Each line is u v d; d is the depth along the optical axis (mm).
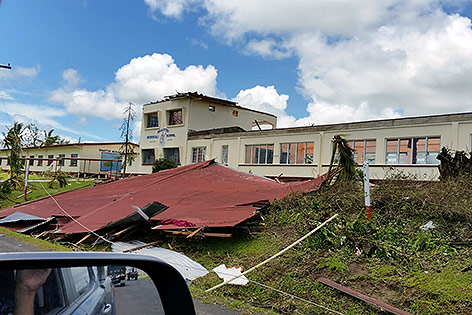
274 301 6117
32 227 12617
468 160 10820
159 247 9930
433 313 4973
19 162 23703
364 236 7324
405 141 18391
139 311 1996
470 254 6438
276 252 7863
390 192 9375
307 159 22156
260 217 10188
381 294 5664
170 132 31047
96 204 13547
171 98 30953
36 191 22734
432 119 17438
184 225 9695
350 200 9531
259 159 24797
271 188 12898
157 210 11188
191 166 17312
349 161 10758
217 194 12430
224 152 27078
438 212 8250
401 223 8250
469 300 5016
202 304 5758
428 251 6875
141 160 33500
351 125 20234
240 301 6148
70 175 37594
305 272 6695
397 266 6355
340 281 6191
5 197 20125
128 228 11227
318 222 8281
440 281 5625
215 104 31812
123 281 2006
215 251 8938
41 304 1617
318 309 5582
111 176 32844
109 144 38969
